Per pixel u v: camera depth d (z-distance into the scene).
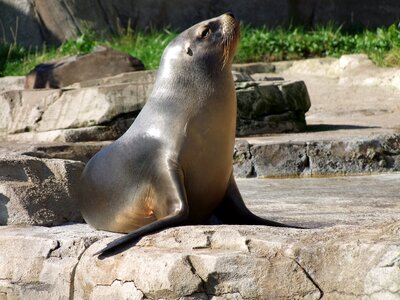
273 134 28.45
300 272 11.35
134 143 14.10
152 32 52.03
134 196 13.99
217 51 14.16
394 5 55.53
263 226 12.62
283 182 22.59
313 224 15.13
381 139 24.61
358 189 20.67
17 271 13.76
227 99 14.06
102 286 12.70
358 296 10.90
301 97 29.33
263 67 44.78
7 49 49.12
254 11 54.56
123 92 27.53
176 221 13.13
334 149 24.36
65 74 36.97
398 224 11.67
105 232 14.29
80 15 51.38
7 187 15.53
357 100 36.72
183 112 13.89
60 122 27.80
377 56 43.16
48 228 14.90
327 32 49.41
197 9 54.25
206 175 13.93
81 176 15.14
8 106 29.14
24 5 51.75
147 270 12.13
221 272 11.68
